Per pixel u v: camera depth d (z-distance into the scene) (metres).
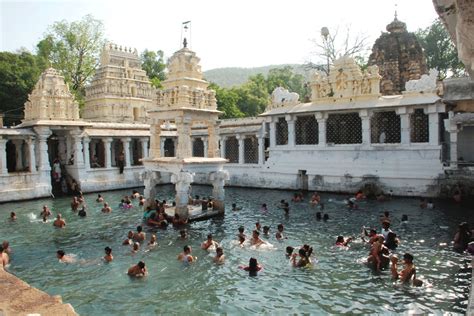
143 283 10.58
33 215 20.41
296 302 9.20
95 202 24.42
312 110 26.39
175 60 18.39
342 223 16.92
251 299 9.44
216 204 19.30
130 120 40.44
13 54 36.50
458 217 17.19
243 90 61.78
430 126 22.45
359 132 25.61
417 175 22.42
